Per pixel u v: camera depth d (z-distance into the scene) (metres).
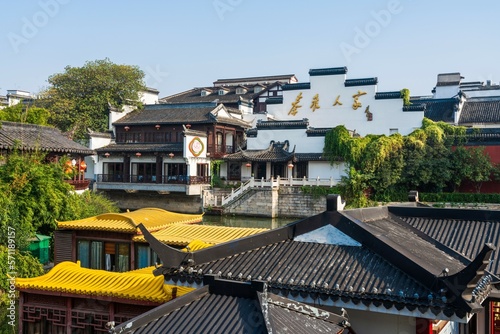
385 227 12.06
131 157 57.78
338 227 10.21
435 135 49.16
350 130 54.94
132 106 64.25
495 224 12.91
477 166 46.91
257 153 54.91
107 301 13.09
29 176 25.58
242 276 9.55
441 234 12.86
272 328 7.09
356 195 48.56
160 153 55.50
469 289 7.63
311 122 61.00
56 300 13.92
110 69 62.94
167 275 9.88
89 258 20.41
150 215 21.78
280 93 78.38
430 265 9.34
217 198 53.28
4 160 27.91
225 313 7.93
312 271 9.49
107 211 34.72
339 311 9.27
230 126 61.38
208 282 8.62
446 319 7.77
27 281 14.26
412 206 14.13
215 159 56.84
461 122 56.78
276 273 9.58
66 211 27.06
